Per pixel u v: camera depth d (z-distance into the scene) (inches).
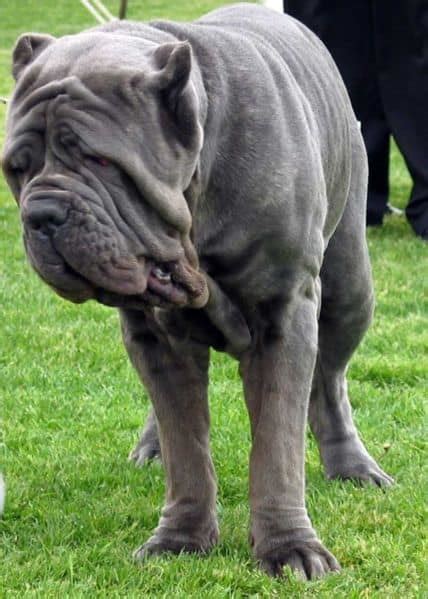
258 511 223.1
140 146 186.7
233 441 303.7
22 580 222.7
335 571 221.5
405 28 524.1
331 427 282.4
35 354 380.5
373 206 560.4
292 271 217.5
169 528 234.5
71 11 1359.5
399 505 256.2
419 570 223.8
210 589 216.1
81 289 192.9
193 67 203.8
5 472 283.4
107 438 310.7
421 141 538.6
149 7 1318.9
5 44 1195.3
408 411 328.8
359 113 545.6
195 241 208.8
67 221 184.7
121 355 380.2
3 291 450.0
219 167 208.8
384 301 440.1
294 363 221.9
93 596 214.5
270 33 243.0
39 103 187.9
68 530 246.2
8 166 191.8
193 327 223.3
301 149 217.3
